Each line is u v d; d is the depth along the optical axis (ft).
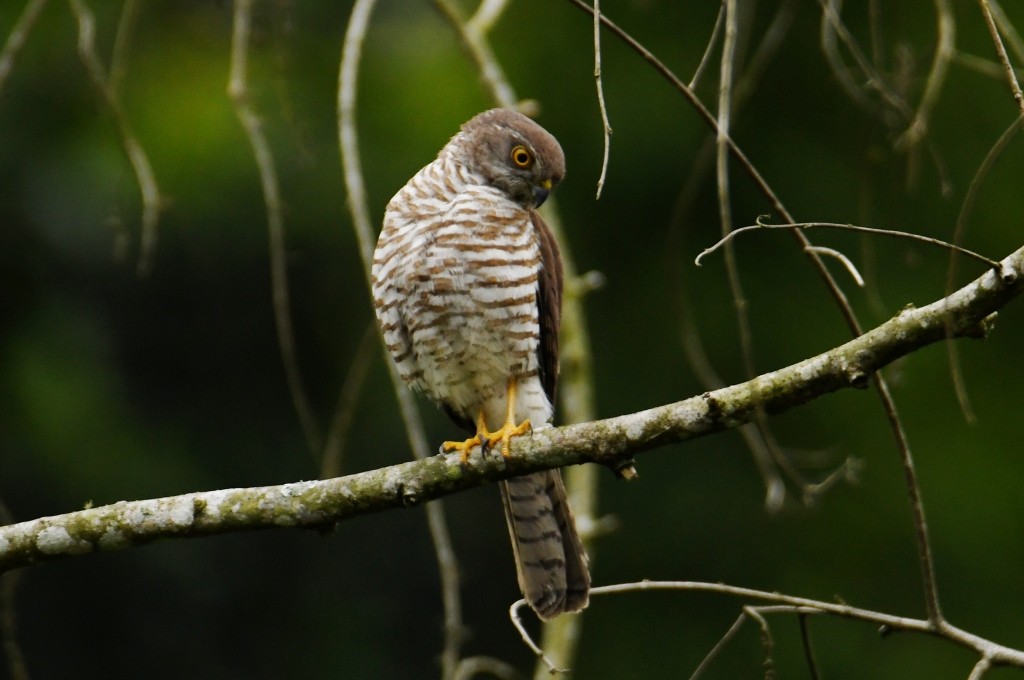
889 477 49.26
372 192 49.39
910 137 21.95
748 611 19.92
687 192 23.62
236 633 49.75
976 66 22.34
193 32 49.01
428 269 24.85
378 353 49.70
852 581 48.91
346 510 20.65
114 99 23.88
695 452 51.29
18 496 47.80
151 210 23.40
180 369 51.13
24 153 47.75
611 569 50.96
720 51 46.62
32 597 48.39
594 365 51.08
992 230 47.98
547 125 50.26
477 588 51.83
